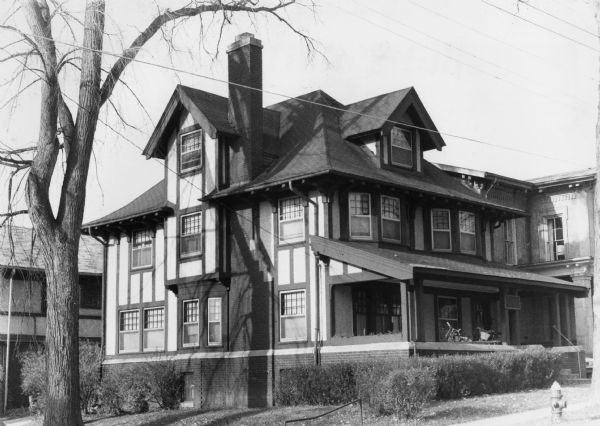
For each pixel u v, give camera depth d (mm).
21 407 36562
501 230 38219
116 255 34719
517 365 24594
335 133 29656
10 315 36219
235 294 28797
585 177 37156
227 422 22422
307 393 23656
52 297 20031
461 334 30094
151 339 32469
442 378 21781
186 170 30781
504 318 27844
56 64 19766
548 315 34656
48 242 20141
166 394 28766
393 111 28750
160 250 32469
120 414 28578
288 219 27500
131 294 33594
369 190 27188
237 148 29359
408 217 29172
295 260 26969
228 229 29344
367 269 24375
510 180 37500
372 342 24266
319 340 25828
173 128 31656
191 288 30188
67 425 19531
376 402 19781
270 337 27266
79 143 20469
